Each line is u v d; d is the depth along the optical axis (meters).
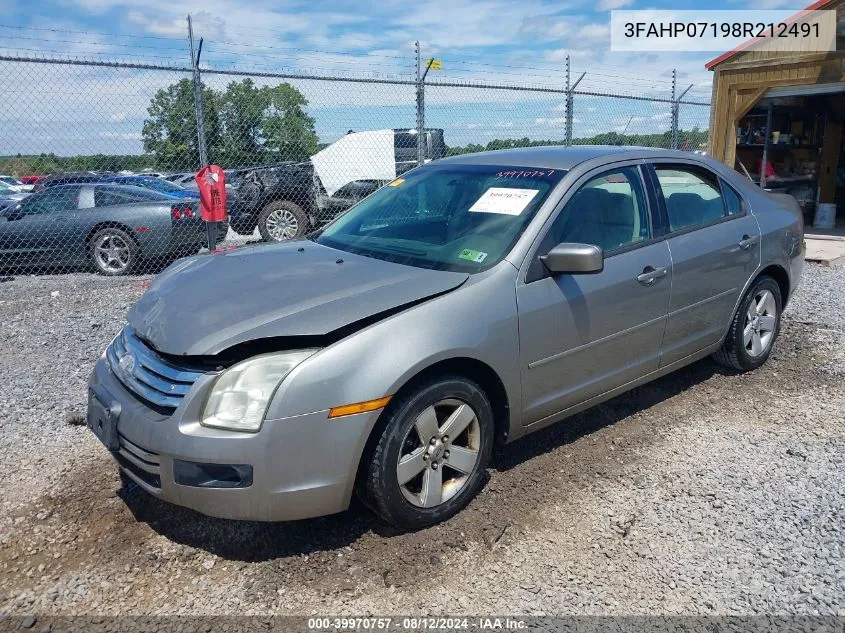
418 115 9.91
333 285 3.18
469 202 3.87
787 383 4.87
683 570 2.87
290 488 2.76
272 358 2.79
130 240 9.57
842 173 14.58
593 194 3.80
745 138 14.47
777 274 5.12
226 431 2.71
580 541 3.06
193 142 9.36
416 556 2.97
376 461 2.91
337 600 2.71
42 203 9.77
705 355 4.65
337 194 11.33
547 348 3.45
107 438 3.00
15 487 3.50
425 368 2.98
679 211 4.29
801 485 3.51
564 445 3.96
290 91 9.91
